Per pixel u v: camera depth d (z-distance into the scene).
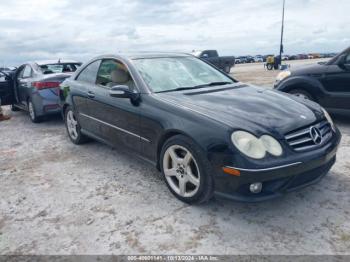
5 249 2.48
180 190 3.02
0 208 3.12
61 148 4.98
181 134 2.89
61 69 7.16
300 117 2.86
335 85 5.29
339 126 5.53
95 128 4.37
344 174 3.50
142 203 3.07
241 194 2.56
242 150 2.49
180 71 3.91
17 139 5.67
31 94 6.51
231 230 2.57
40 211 3.02
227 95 3.32
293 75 5.88
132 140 3.60
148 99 3.30
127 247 2.42
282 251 2.29
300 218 2.70
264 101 3.17
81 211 2.98
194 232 2.56
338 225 2.57
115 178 3.70
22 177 3.88
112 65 4.07
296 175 2.59
